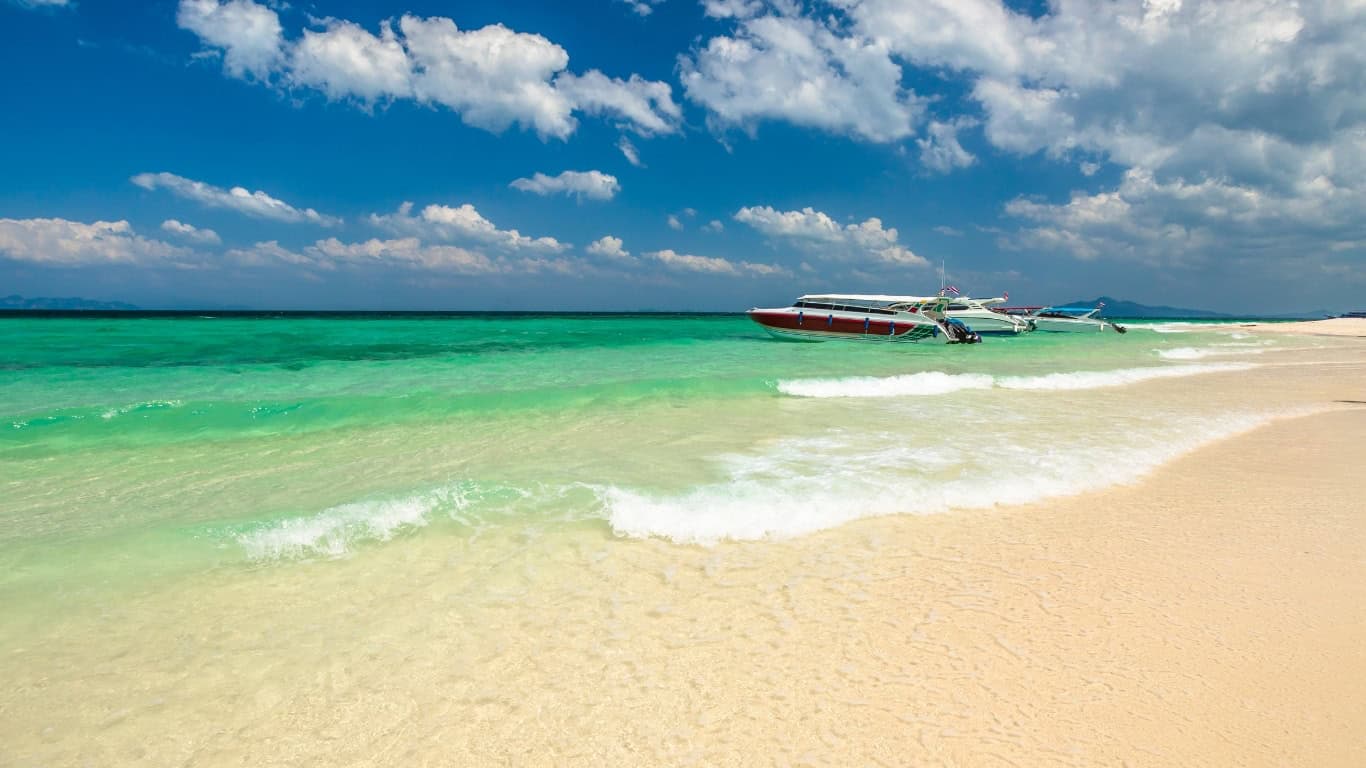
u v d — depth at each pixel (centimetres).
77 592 386
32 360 1562
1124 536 489
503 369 1538
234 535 461
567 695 293
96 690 295
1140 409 1087
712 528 496
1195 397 1262
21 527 489
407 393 1084
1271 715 267
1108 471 673
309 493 583
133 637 339
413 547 458
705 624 356
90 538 461
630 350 2228
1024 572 422
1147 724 263
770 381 1224
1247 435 883
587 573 421
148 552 437
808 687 296
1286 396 1295
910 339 2833
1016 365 1878
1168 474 670
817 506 544
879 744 255
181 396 1034
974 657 318
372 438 811
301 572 418
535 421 920
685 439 809
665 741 261
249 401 914
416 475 642
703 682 302
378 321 4769
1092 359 2173
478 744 261
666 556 449
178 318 4809
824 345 2681
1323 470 691
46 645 330
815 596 389
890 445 777
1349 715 266
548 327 4125
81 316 5112
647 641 339
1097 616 359
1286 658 312
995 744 253
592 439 808
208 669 312
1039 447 777
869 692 291
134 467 671
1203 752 246
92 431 795
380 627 353
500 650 331
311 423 885
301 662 319
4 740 261
